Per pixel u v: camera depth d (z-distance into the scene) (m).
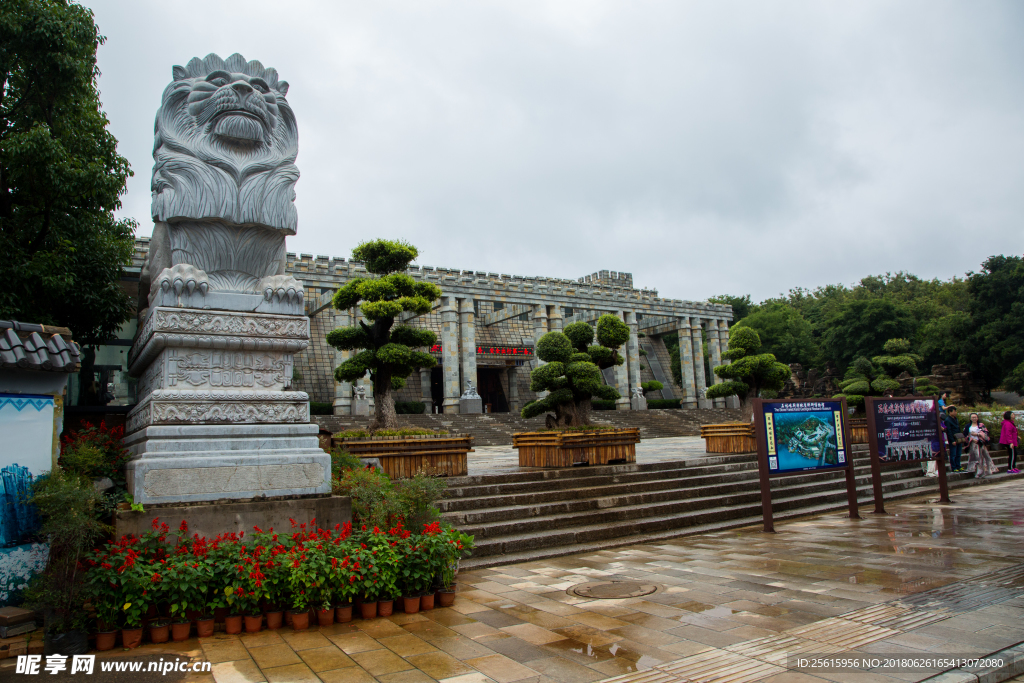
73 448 7.85
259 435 7.18
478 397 42.09
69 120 11.35
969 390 41.97
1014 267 43.62
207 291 7.35
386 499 7.24
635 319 51.84
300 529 6.74
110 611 5.34
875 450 12.10
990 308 43.53
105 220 12.22
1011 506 12.34
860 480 14.81
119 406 9.70
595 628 5.64
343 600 6.04
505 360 48.16
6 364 6.07
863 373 27.50
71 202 11.12
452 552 6.58
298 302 7.79
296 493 7.11
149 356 7.71
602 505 11.12
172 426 6.84
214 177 7.61
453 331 42.31
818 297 79.38
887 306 53.44
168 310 7.09
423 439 10.94
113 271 11.26
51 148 9.97
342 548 6.12
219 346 7.31
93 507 6.03
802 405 11.19
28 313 10.08
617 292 52.12
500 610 6.30
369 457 10.46
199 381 7.24
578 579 7.56
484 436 31.50
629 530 10.30
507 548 9.03
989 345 42.56
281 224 7.93
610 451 13.52
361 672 4.71
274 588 5.81
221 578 5.73
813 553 8.55
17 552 6.08
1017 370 39.69
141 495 6.39
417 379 45.00
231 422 7.17
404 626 5.81
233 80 7.89
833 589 6.67
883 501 13.02
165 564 5.72
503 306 52.66
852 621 5.60
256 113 7.87
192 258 7.58
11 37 10.11
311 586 5.75
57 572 5.39
